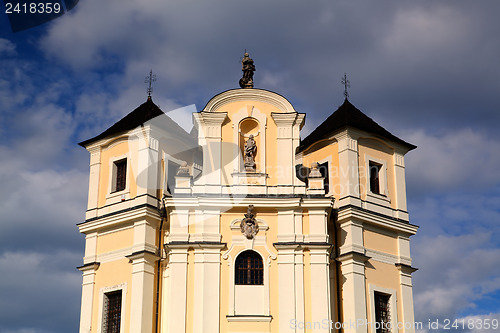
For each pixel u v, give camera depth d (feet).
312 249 139.44
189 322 135.03
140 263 141.69
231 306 136.15
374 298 145.07
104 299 144.97
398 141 159.02
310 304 136.67
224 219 141.49
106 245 148.66
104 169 154.92
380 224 150.00
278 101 148.97
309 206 141.28
